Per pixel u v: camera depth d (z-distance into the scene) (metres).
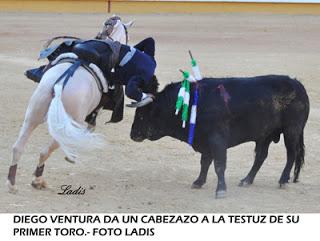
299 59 26.09
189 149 13.29
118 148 13.20
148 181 11.06
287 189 10.80
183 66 23.58
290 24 38.47
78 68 9.88
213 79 10.45
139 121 10.45
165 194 10.34
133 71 10.36
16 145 9.66
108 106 10.69
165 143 13.66
